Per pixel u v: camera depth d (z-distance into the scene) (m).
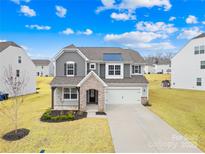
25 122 14.82
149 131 12.54
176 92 32.84
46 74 85.25
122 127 13.43
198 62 33.78
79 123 14.39
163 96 28.86
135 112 18.30
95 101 22.92
